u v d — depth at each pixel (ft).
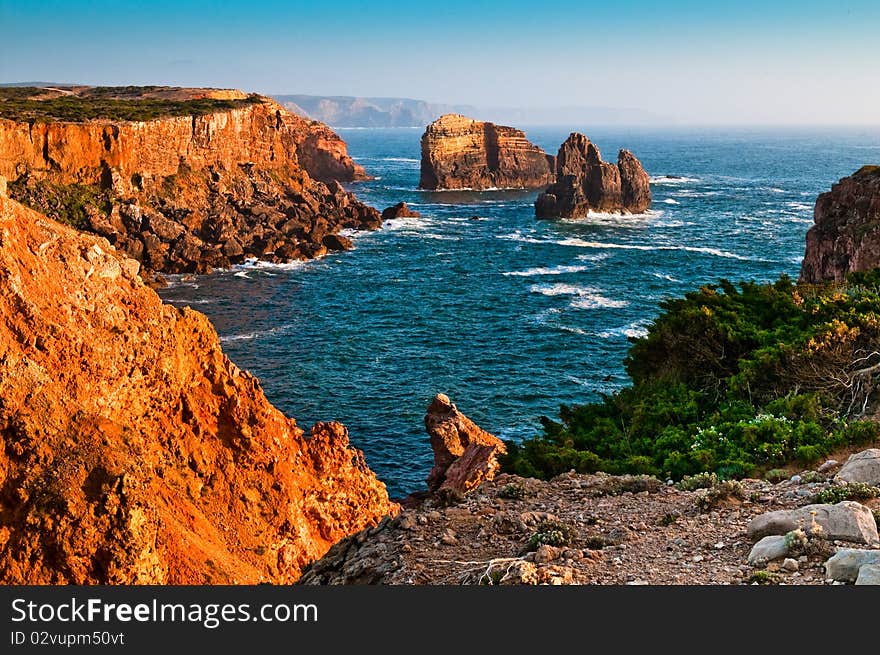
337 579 51.75
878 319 95.61
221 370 88.12
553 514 55.93
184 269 350.84
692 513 53.21
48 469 57.93
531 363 232.53
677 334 111.96
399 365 229.66
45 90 630.74
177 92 653.71
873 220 221.46
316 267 372.38
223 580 68.74
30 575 54.34
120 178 381.19
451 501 61.77
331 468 101.40
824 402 86.99
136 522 57.41
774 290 126.00
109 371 72.18
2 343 63.52
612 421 97.50
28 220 71.51
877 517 46.37
